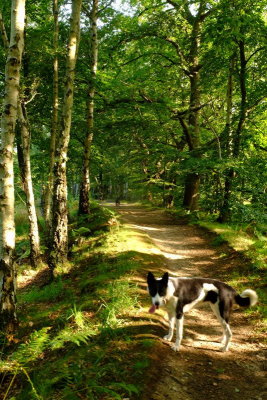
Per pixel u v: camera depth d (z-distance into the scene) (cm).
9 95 720
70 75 1182
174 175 2425
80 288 954
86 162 1884
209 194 2212
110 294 796
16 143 1633
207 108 2458
